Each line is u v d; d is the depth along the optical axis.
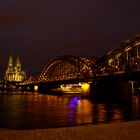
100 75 135.50
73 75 182.50
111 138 25.06
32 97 173.00
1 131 27.34
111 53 142.12
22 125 44.81
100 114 63.94
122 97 143.50
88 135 26.14
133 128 29.67
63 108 84.25
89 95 153.12
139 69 109.31
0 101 125.81
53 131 27.62
